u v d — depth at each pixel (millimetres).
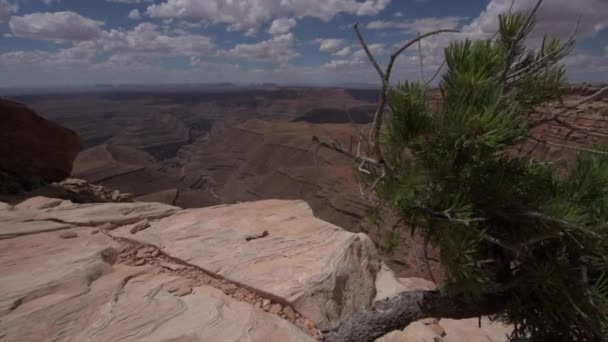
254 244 6691
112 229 7367
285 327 4477
